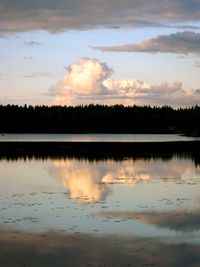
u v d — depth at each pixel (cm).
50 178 3081
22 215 1822
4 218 1762
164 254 1315
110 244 1412
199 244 1408
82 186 2667
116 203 2088
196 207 1978
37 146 6781
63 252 1338
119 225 1644
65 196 2295
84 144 7281
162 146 6756
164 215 1809
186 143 7581
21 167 3844
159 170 3538
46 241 1443
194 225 1642
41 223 1678
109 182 2844
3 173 3403
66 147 6525
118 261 1261
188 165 3931
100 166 3869
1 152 5584
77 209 1944
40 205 2041
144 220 1723
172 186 2641
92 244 1413
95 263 1248
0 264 1241
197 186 2636
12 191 2478
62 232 1550
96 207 1991
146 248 1372
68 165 3981
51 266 1227
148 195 2312
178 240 1451
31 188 2597
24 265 1234
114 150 5919
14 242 1432
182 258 1280
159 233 1535
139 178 3048
